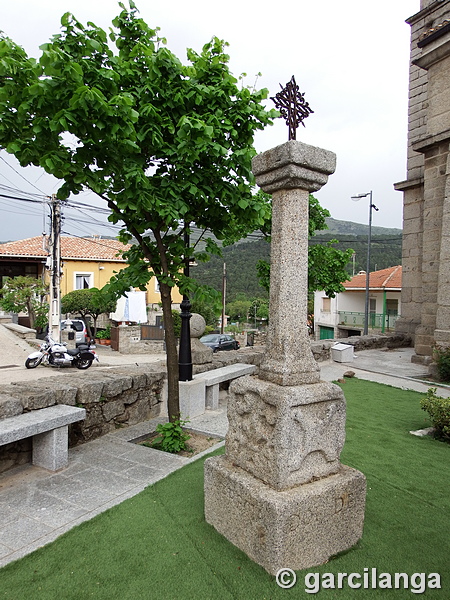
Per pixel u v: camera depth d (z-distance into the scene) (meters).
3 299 19.64
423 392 7.50
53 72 3.21
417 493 3.51
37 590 2.33
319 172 2.84
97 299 4.66
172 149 4.03
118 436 4.88
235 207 4.44
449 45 9.98
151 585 2.38
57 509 3.21
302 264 2.88
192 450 4.53
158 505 3.26
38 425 3.67
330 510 2.61
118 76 3.56
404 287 13.95
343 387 7.84
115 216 4.36
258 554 2.51
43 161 3.30
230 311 39.78
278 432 2.53
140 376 5.45
